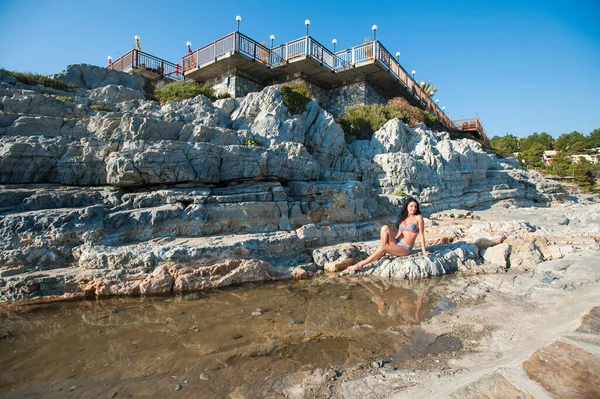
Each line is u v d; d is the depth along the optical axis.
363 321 5.21
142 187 9.16
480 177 19.66
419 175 16.23
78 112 11.54
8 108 10.41
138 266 6.88
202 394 3.39
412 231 7.91
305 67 21.77
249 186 10.08
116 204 8.48
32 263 6.78
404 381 3.42
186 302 6.17
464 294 6.37
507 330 4.59
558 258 8.24
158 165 8.87
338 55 23.72
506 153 35.53
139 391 3.47
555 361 2.93
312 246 9.23
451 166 18.05
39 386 3.61
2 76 13.11
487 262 8.50
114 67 24.30
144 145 9.07
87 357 4.21
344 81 24.22
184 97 17.47
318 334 4.75
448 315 5.34
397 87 25.83
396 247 7.80
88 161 9.18
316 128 16.09
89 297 6.39
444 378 3.36
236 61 20.45
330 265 8.22
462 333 4.64
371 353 4.17
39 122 9.97
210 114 13.02
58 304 6.06
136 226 7.83
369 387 3.37
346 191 11.49
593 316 3.92
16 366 4.02
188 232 8.34
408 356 4.05
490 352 4.00
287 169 11.34
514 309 5.36
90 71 18.08
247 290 6.87
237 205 9.05
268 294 6.62
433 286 6.99
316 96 23.89
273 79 23.22
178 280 6.75
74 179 9.27
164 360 4.09
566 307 5.00
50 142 9.33
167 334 4.83
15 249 6.78
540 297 5.81
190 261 7.16
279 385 3.51
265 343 4.50
